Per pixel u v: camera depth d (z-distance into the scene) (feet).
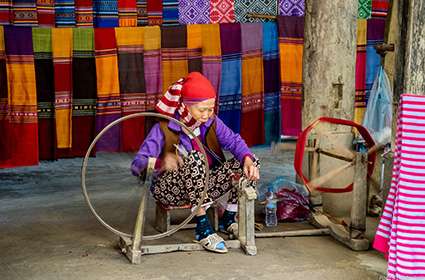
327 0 11.65
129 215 12.51
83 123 14.05
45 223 11.87
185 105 9.82
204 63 14.47
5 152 13.46
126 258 9.77
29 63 13.37
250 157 10.11
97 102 14.02
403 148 7.75
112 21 14.55
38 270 9.23
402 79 9.03
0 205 13.41
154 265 9.44
